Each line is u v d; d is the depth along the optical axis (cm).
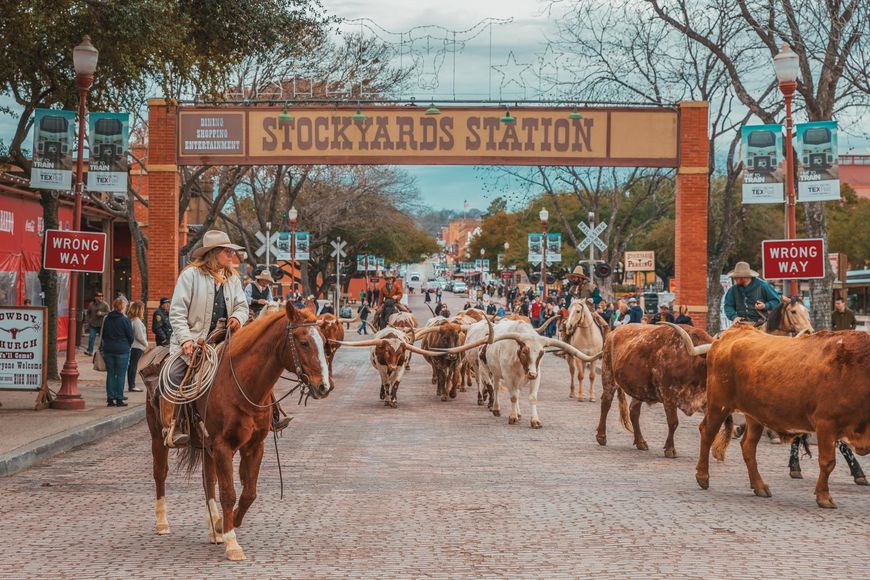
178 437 862
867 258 6712
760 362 1080
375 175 5294
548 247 4684
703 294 2867
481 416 1906
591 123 2834
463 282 15762
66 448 1459
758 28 2438
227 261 908
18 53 1923
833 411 1005
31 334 1805
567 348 1725
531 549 851
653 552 840
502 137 2823
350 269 7838
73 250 1817
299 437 1593
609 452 1457
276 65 3250
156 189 2834
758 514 1002
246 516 991
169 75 2122
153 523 963
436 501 1068
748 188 2028
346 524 953
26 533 919
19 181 2850
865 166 8675
